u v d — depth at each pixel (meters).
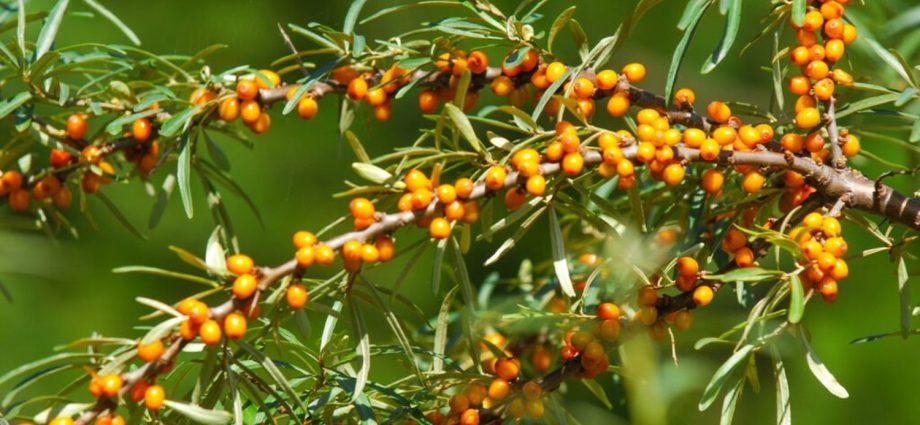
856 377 1.76
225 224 1.32
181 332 1.17
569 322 1.27
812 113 1.24
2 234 1.56
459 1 1.30
